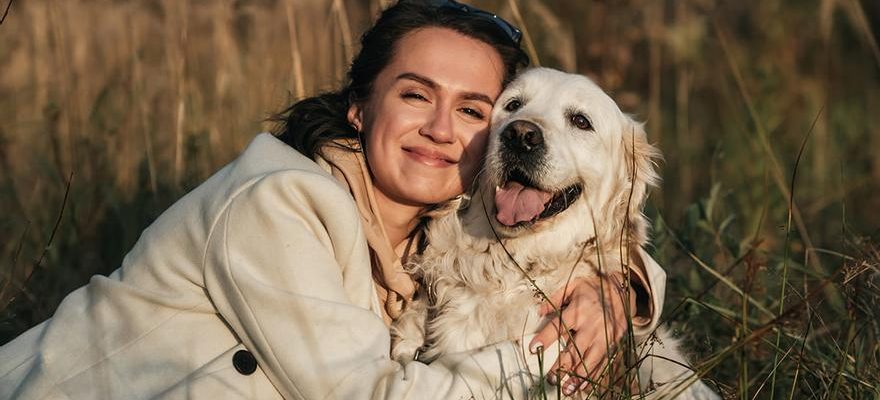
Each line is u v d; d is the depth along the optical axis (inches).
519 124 136.5
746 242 189.8
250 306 112.7
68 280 177.3
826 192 262.4
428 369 118.8
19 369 121.4
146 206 191.5
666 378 140.3
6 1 229.3
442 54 132.3
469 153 136.3
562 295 139.7
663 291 138.7
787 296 160.2
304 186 116.3
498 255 140.5
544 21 235.3
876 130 306.2
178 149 197.3
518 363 123.9
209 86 231.1
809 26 337.4
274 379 114.4
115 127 207.9
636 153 151.7
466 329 138.4
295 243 114.7
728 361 160.6
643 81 320.8
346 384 110.9
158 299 118.0
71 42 223.1
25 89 222.8
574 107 144.4
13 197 200.5
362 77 136.9
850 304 150.2
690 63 321.7
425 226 145.6
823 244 225.6
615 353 125.5
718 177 257.8
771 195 235.0
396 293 138.3
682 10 309.6
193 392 113.0
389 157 131.0
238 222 115.5
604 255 143.6
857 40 340.2
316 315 112.7
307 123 138.0
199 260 117.1
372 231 131.7
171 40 222.4
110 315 120.6
